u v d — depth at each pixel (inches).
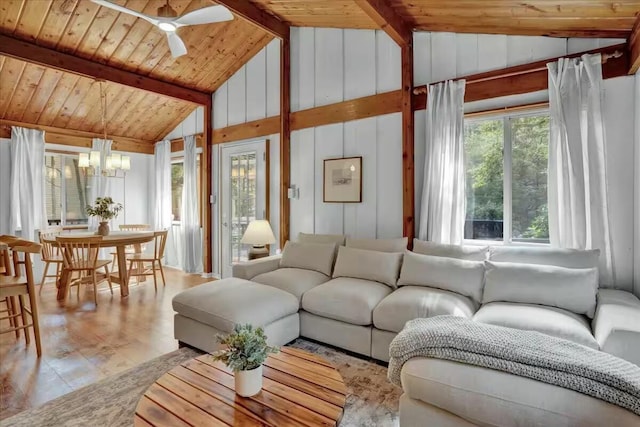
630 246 104.3
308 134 175.5
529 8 101.0
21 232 201.0
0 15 137.6
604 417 40.2
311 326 117.4
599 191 103.9
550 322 82.5
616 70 105.0
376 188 153.9
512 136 126.1
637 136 100.7
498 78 124.6
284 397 61.0
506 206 127.0
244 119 204.4
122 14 150.4
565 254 101.0
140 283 204.1
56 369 99.9
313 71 173.2
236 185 209.2
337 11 143.9
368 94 155.6
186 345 115.9
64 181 225.9
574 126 106.7
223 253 216.2
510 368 46.3
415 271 115.3
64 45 157.9
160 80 196.9
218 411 56.8
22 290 107.7
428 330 55.6
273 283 126.0
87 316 145.0
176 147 252.1
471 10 111.2
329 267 138.4
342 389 63.8
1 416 77.9
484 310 94.2
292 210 182.4
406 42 136.0
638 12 89.9
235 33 179.2
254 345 62.2
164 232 194.4
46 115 205.6
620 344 70.9
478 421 47.1
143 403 59.0
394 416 78.5
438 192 131.8
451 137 129.6
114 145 249.6
